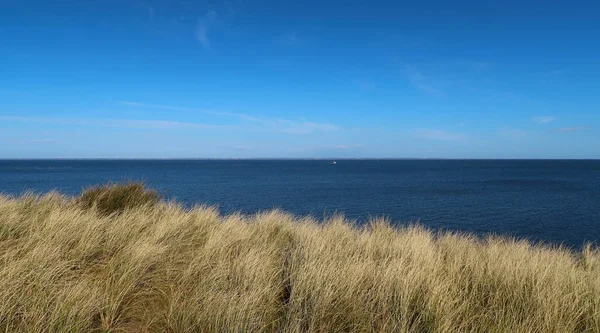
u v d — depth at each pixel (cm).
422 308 377
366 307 370
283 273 469
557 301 397
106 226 605
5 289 319
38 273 359
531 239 1694
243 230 709
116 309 342
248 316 320
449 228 1927
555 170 12838
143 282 409
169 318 334
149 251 463
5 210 640
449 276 476
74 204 816
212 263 475
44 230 520
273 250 574
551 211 2622
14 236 515
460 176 8675
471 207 2811
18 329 290
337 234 741
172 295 378
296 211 2431
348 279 416
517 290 438
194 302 347
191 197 3167
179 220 712
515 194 3962
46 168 12950
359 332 341
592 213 2528
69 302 319
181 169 12888
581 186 5275
